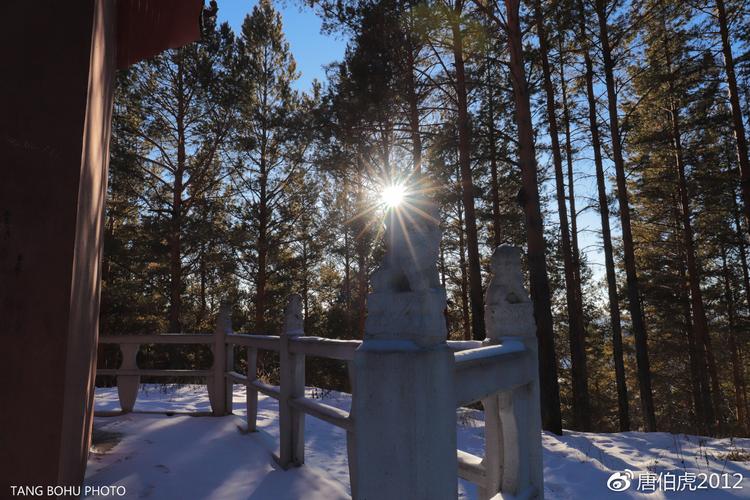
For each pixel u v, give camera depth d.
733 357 24.06
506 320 2.67
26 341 2.01
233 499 3.18
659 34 14.67
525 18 12.92
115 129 18.69
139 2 4.48
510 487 2.39
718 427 10.53
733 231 19.41
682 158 18.95
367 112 13.80
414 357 1.50
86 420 3.31
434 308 1.63
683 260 23.14
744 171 13.16
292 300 4.18
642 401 14.17
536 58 14.28
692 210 21.81
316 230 22.70
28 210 2.07
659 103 17.19
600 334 27.73
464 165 13.05
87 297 2.79
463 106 12.95
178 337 6.21
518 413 2.48
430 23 11.84
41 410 1.99
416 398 1.48
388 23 12.85
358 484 1.53
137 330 18.31
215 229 19.84
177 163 20.31
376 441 1.51
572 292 16.78
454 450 1.58
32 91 2.14
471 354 1.98
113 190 18.47
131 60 5.42
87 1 2.27
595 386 30.55
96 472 3.67
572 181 20.62
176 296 19.00
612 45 14.58
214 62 19.70
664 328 25.41
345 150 15.47
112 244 17.64
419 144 14.11
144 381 16.09
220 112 20.02
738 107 13.37
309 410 3.47
